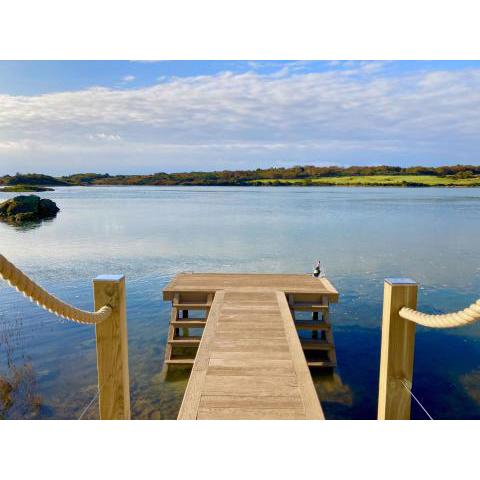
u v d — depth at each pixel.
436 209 37.97
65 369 6.71
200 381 4.05
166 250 17.47
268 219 29.75
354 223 27.22
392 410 3.38
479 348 7.64
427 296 10.88
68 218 30.97
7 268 2.15
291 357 4.59
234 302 6.60
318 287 7.48
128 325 8.80
